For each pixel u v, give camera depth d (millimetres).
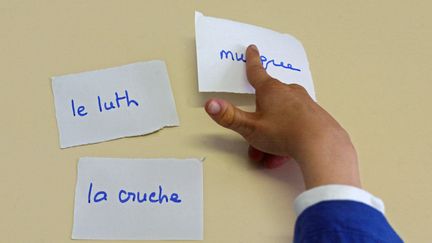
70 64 543
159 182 504
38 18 562
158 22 569
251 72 531
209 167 513
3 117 520
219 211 500
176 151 516
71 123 520
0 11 562
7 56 543
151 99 531
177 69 547
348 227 434
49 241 484
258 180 513
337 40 585
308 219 447
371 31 595
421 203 521
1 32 552
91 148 513
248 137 510
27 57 544
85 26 561
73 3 571
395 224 512
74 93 531
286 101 505
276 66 549
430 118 556
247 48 545
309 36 584
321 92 557
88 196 497
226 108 496
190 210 498
